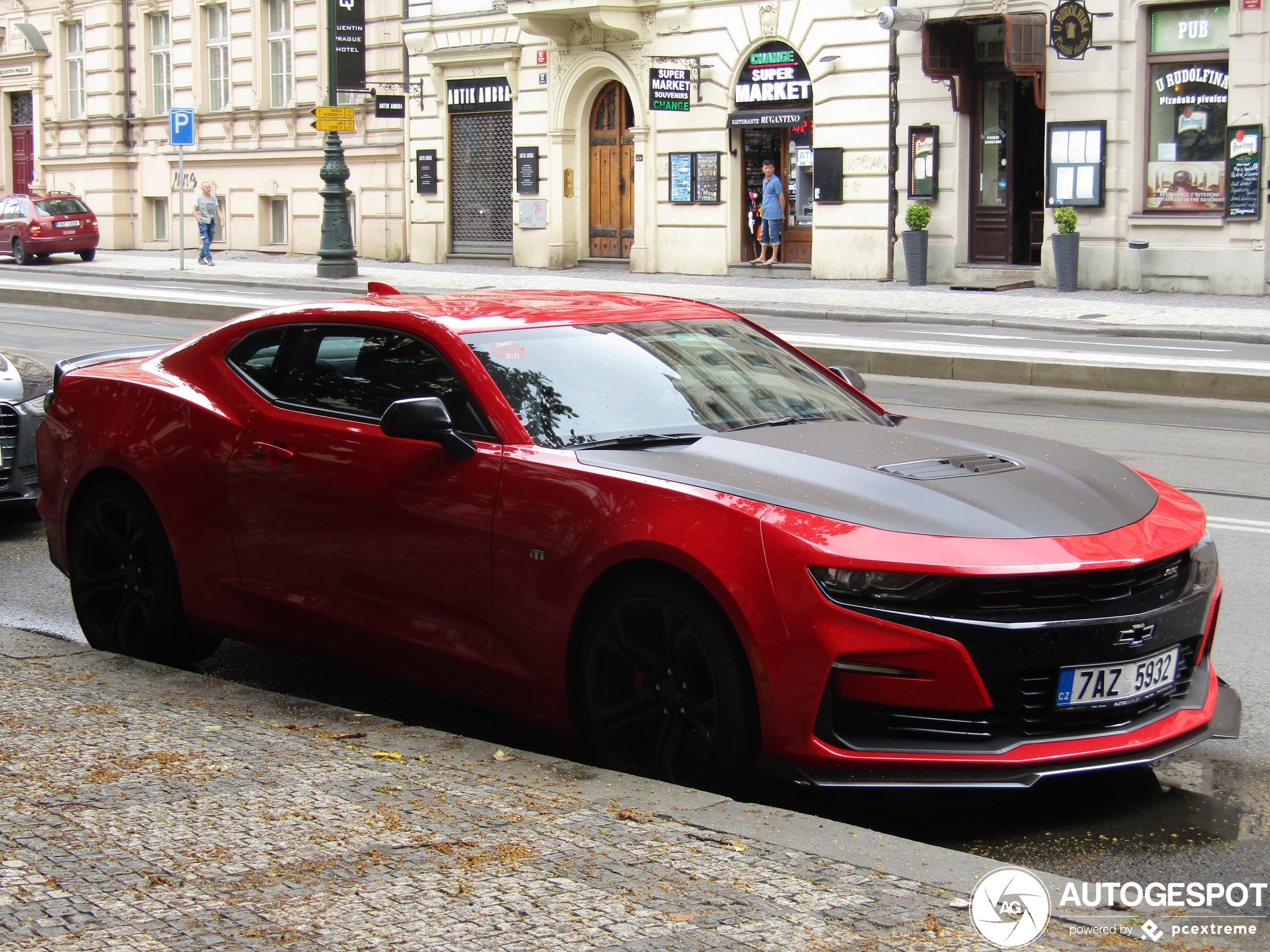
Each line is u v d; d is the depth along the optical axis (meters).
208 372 5.60
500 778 4.10
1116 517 4.35
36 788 3.96
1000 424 12.47
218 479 5.35
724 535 4.07
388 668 4.93
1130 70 22.41
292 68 36.28
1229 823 4.27
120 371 5.94
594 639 4.35
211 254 34.78
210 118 38.28
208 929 3.09
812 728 3.96
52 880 3.35
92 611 5.85
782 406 5.12
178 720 4.62
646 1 27.97
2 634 5.75
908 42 24.62
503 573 4.54
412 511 4.77
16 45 44.16
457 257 32.91
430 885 3.31
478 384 4.82
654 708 4.26
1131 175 22.59
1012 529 4.10
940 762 3.94
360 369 5.18
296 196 36.28
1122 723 4.17
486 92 31.70
